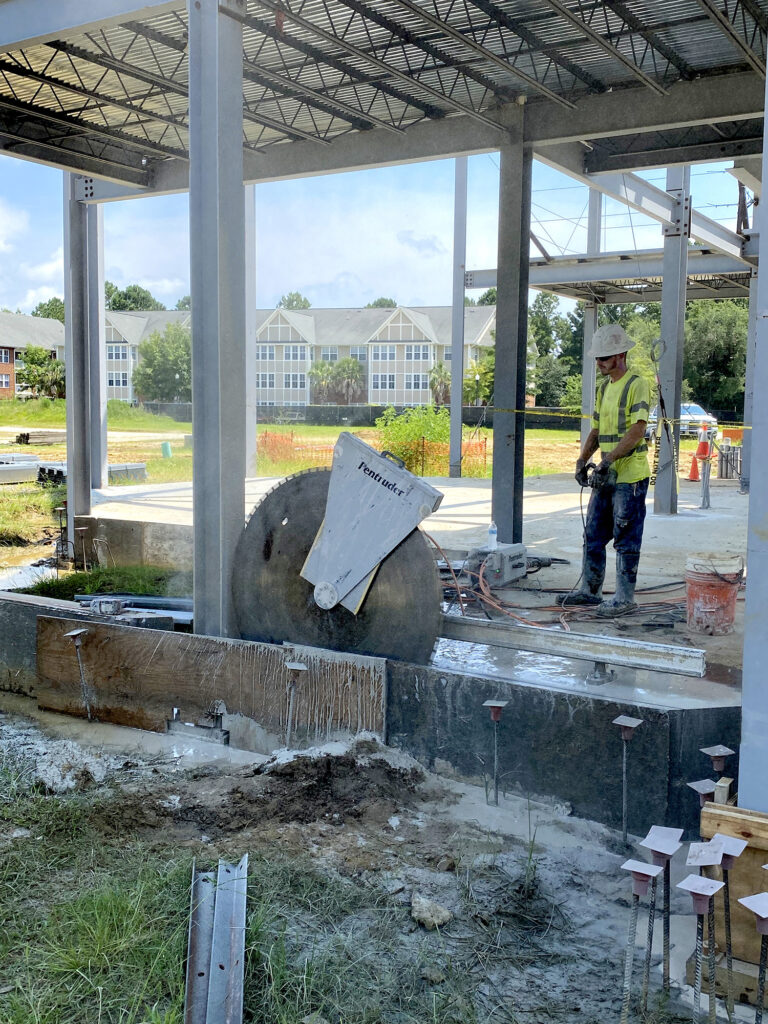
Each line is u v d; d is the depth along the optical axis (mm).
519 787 4715
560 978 3342
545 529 11570
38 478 17031
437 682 4977
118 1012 3061
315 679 5301
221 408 5973
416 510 5426
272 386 56031
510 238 9758
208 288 5918
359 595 5629
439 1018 3062
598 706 4461
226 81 5828
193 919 3504
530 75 9109
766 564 3295
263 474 20531
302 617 5898
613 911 3805
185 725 5727
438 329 58656
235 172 5934
